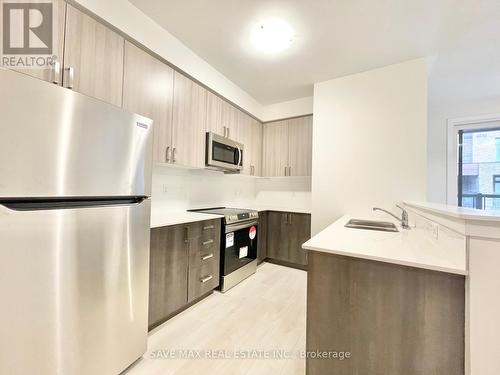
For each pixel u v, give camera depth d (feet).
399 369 3.42
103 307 4.16
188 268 6.95
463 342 3.07
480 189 10.98
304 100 11.21
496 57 7.66
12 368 3.10
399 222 7.11
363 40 6.84
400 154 7.93
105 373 4.21
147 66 6.27
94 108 3.92
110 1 5.21
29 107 3.17
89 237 3.92
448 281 3.15
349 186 8.72
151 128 5.06
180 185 9.20
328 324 3.91
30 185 3.17
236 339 5.79
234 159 9.77
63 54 4.51
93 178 3.91
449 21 5.99
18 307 3.14
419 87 7.70
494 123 10.66
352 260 3.76
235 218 8.80
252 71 8.79
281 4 5.55
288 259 11.00
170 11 5.88
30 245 3.24
